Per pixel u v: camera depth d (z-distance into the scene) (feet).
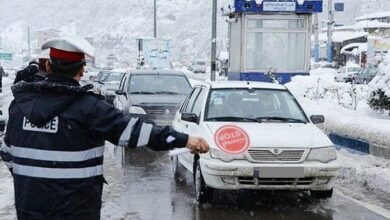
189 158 27.04
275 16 68.49
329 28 172.14
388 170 28.17
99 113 10.12
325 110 43.32
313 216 22.61
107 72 94.22
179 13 646.74
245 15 68.39
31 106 10.03
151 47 154.40
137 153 39.19
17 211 10.32
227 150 14.05
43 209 10.02
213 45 76.33
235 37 71.26
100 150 10.44
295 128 25.26
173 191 27.22
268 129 24.77
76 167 10.11
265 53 69.21
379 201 25.17
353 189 27.61
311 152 23.32
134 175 31.27
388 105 41.47
